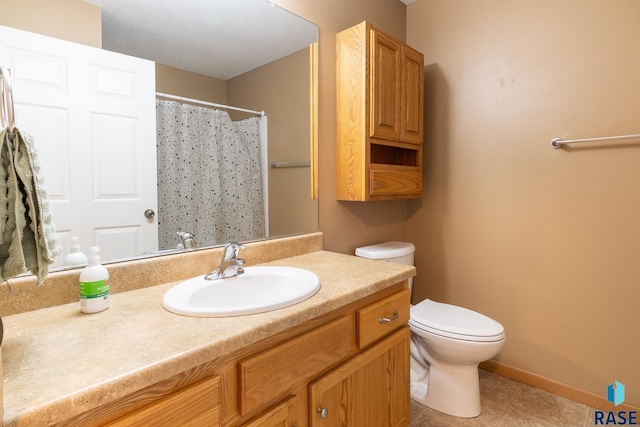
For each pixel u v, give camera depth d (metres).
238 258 1.21
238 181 1.39
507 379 1.92
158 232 1.16
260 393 0.80
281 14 1.51
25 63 0.89
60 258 0.95
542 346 1.82
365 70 1.62
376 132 1.67
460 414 1.62
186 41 1.22
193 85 1.24
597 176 1.62
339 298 0.99
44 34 0.92
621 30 1.53
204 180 1.28
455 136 2.07
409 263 1.98
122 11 1.07
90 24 1.00
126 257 1.08
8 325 0.79
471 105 2.00
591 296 1.66
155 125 1.15
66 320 0.82
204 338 0.72
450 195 2.11
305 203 1.64
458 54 2.04
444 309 1.79
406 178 1.89
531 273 1.83
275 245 1.48
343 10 1.79
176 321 0.81
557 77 1.70
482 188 1.98
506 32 1.85
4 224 0.63
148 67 1.12
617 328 1.60
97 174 1.02
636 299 1.55
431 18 2.14
